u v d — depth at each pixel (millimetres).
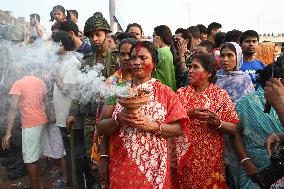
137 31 6039
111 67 3869
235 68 4168
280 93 2420
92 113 3969
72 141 4305
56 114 4758
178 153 3199
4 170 5605
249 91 4074
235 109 3441
